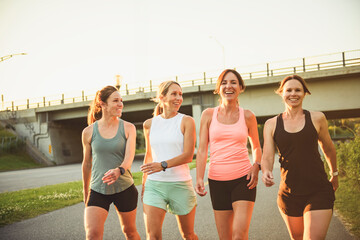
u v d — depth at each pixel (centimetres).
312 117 300
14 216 637
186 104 3173
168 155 349
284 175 306
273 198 752
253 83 2703
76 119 4062
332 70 2378
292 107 306
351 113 2828
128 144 347
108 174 309
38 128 3997
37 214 656
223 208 329
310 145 294
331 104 2453
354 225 487
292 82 309
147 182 348
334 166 329
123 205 339
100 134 347
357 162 784
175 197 337
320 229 264
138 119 4366
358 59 2330
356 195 715
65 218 620
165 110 361
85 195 362
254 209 639
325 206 274
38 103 4125
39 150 3962
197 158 350
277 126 310
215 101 2997
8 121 4228
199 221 565
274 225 514
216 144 337
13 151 3738
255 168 323
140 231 520
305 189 292
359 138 877
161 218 328
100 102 353
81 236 496
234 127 333
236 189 320
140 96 3281
